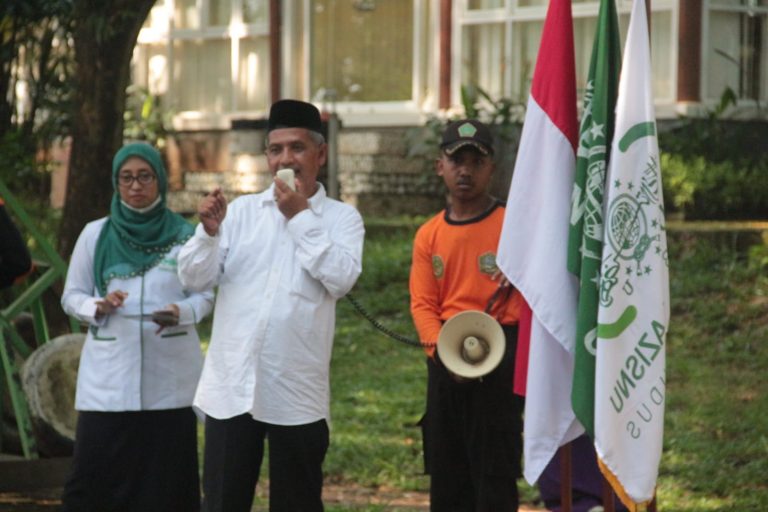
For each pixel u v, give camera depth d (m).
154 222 16.77
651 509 14.14
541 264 14.23
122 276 16.62
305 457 14.69
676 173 34.38
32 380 19.38
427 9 42.41
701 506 19.94
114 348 16.48
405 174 40.31
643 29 13.84
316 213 15.11
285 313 14.57
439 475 16.02
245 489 14.71
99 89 28.44
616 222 13.69
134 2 28.08
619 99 13.84
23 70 44.41
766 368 26.77
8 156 38.66
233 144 42.50
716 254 31.84
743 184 34.78
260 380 14.54
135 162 16.62
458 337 15.26
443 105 41.56
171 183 45.72
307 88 44.09
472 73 41.38
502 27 40.91
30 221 20.86
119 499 16.69
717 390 25.73
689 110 37.44
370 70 43.31
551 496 15.73
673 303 29.91
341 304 32.25
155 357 16.53
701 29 37.56
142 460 16.69
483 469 15.48
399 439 23.81
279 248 14.80
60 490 21.20
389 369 28.38
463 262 15.89
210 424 14.73
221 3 45.81
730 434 23.59
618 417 13.59
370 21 43.28
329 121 37.78
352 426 24.53
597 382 13.62
